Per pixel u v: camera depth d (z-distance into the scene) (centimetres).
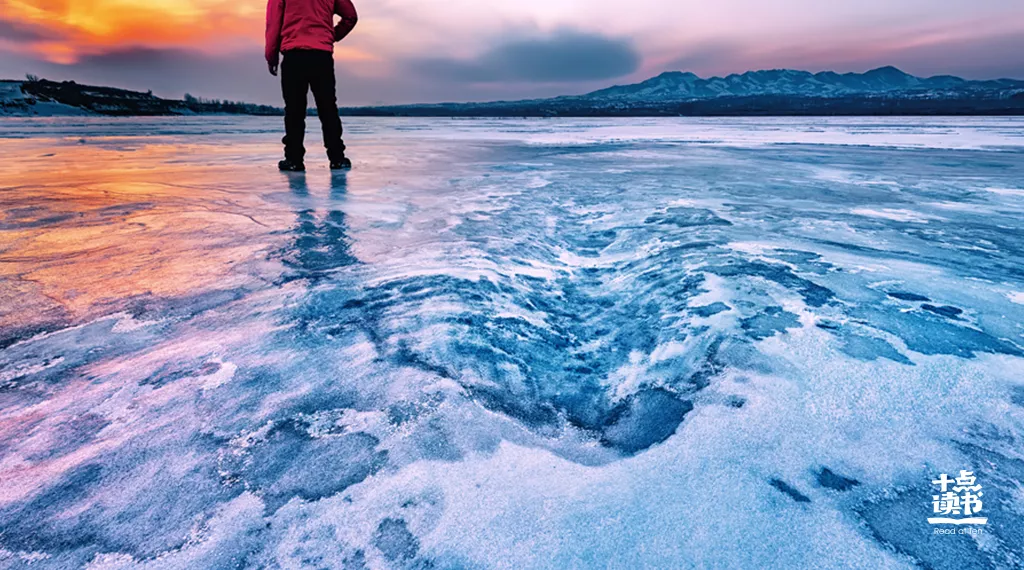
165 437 89
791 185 394
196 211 261
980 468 80
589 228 268
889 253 200
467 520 72
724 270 174
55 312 138
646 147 812
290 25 428
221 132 1112
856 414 94
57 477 79
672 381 113
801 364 112
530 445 91
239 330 129
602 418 104
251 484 78
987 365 111
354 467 82
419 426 93
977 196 347
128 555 67
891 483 78
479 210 288
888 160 602
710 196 339
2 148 637
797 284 161
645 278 185
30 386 104
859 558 65
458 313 142
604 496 77
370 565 65
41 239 204
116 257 184
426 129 1553
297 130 448
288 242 208
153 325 132
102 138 864
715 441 90
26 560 66
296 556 67
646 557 66
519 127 1762
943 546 67
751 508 74
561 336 146
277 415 95
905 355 115
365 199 311
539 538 69
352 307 144
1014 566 64
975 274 173
